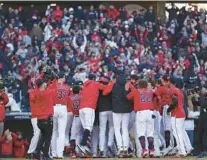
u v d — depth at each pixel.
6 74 55.03
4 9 66.50
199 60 61.44
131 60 58.00
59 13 63.41
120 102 37.97
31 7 67.25
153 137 38.34
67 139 39.78
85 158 37.66
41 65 54.53
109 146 38.84
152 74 53.00
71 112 39.09
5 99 36.66
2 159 38.28
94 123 39.19
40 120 34.59
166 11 68.62
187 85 48.38
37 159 35.91
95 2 69.69
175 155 39.53
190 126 42.78
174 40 64.31
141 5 69.12
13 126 45.34
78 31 60.91
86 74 53.62
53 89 36.53
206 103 39.28
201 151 39.44
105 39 60.84
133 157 38.19
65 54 57.78
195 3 70.25
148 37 63.38
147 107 37.66
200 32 64.94
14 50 58.81
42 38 61.62
